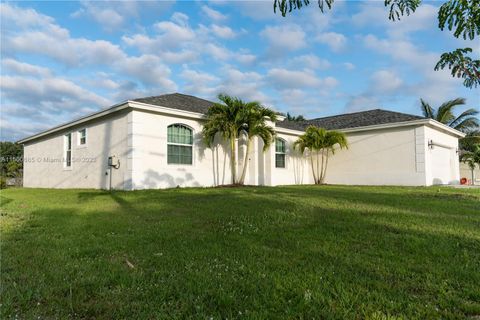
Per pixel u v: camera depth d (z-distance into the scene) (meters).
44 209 6.71
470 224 4.71
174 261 3.04
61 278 2.58
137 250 3.42
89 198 8.96
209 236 4.06
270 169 15.22
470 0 1.83
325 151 18.38
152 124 12.06
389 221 4.93
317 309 2.02
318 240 3.82
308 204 7.04
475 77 2.01
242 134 14.63
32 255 3.24
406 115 16.75
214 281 2.50
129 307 2.06
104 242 3.79
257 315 1.93
